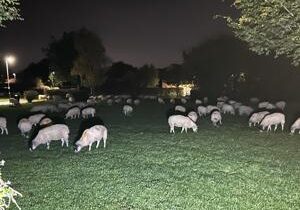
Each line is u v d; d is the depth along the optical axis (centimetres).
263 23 1775
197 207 1326
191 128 2947
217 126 3061
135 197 1433
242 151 2152
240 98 6262
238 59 6794
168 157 2025
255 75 6525
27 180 1659
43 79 12988
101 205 1362
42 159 2016
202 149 2209
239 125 3109
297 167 1817
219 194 1452
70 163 1927
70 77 9769
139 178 1662
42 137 2227
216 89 7356
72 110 3706
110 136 2664
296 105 4716
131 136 2653
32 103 6388
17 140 2594
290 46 1742
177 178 1658
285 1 1633
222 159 1973
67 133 2306
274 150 2177
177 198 1414
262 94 6362
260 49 1855
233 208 1313
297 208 1309
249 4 1766
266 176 1680
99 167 1844
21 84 11275
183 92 9706
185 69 7850
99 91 9400
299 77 5872
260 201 1377
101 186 1563
